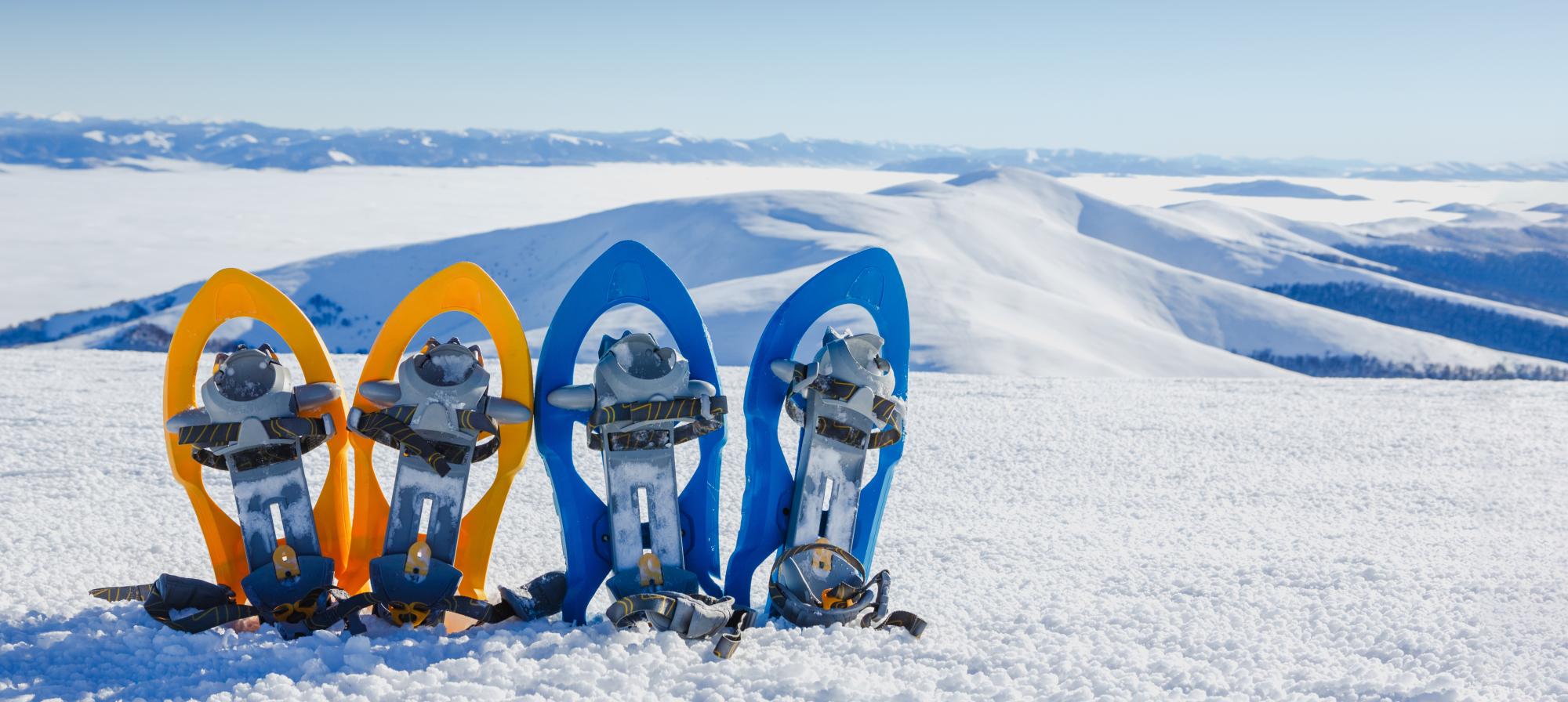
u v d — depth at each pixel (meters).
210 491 4.10
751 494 2.69
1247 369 82.12
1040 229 188.50
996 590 2.95
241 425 2.26
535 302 163.62
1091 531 3.90
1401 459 5.97
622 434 2.45
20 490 4.02
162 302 176.25
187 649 2.13
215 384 2.27
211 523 2.45
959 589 2.95
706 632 2.24
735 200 189.62
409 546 2.40
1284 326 141.00
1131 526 4.04
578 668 2.03
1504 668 2.26
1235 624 2.58
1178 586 2.99
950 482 4.97
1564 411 8.39
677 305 2.59
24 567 2.80
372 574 2.37
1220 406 8.41
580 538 2.52
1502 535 3.93
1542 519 4.35
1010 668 2.17
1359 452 6.21
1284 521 4.20
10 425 5.80
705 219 182.00
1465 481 5.25
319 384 2.38
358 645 2.13
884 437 2.69
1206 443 6.45
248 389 2.29
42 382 7.97
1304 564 3.23
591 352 28.77
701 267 162.75
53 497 3.90
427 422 2.35
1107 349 82.06
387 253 183.00
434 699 1.87
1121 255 177.88
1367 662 2.27
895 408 2.59
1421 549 3.56
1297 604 2.77
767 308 76.81
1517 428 7.40
